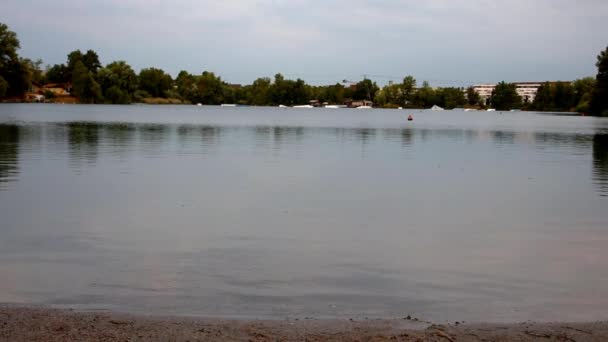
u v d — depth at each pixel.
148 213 15.20
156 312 8.15
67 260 10.76
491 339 7.16
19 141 38.06
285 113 146.12
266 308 8.43
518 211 16.38
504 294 9.23
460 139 50.03
